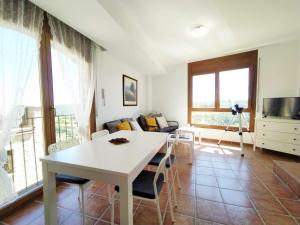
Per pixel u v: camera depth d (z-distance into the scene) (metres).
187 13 2.31
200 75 4.76
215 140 4.55
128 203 1.05
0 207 1.58
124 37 2.44
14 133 1.61
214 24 2.64
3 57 1.49
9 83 1.52
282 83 3.51
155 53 3.88
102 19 1.95
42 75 1.99
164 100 5.41
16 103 1.57
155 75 5.50
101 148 1.55
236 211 1.65
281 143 3.20
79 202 1.82
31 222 1.53
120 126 3.25
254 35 3.11
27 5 1.70
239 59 4.07
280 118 3.32
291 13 2.36
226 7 2.19
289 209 1.68
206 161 3.04
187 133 3.80
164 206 1.74
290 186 2.08
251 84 3.94
